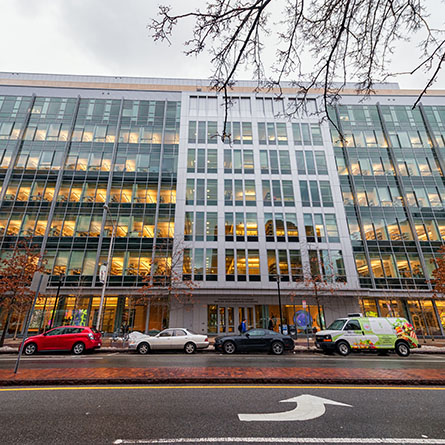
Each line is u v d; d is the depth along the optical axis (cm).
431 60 358
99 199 2708
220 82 412
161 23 353
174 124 3066
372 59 390
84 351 1498
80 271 2431
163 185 2797
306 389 605
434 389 606
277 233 2623
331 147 2964
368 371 765
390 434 375
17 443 349
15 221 2553
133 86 3209
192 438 361
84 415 448
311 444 345
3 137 2844
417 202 2753
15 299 1788
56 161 2798
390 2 346
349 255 2539
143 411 467
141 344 1440
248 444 344
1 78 3122
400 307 2427
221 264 2494
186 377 670
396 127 3080
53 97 3070
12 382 645
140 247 2558
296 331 2186
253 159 2911
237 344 1408
